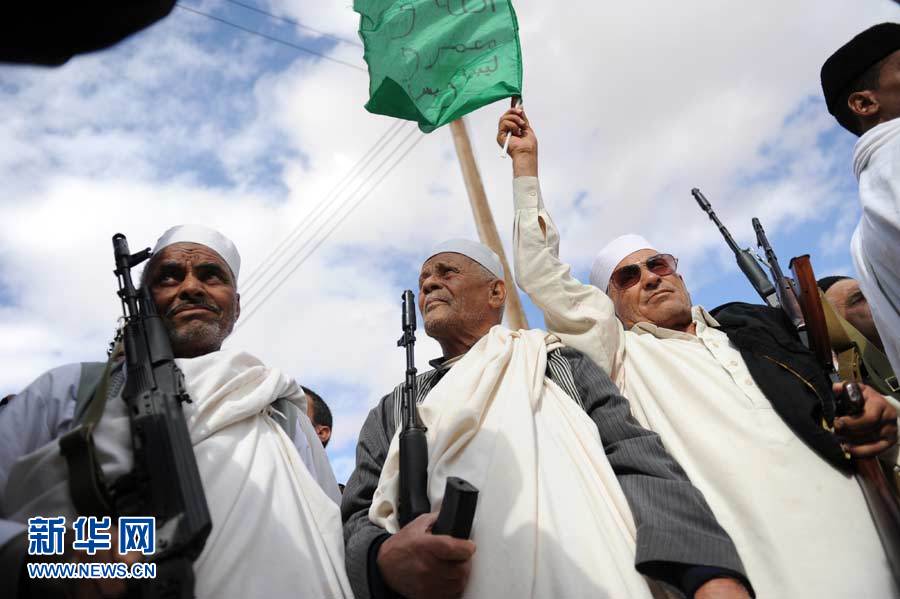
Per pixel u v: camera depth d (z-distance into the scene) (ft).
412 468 10.07
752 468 10.53
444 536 8.91
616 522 9.94
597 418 11.23
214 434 10.01
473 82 14.61
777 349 11.60
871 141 11.13
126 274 10.13
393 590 9.40
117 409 9.21
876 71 11.83
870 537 9.95
